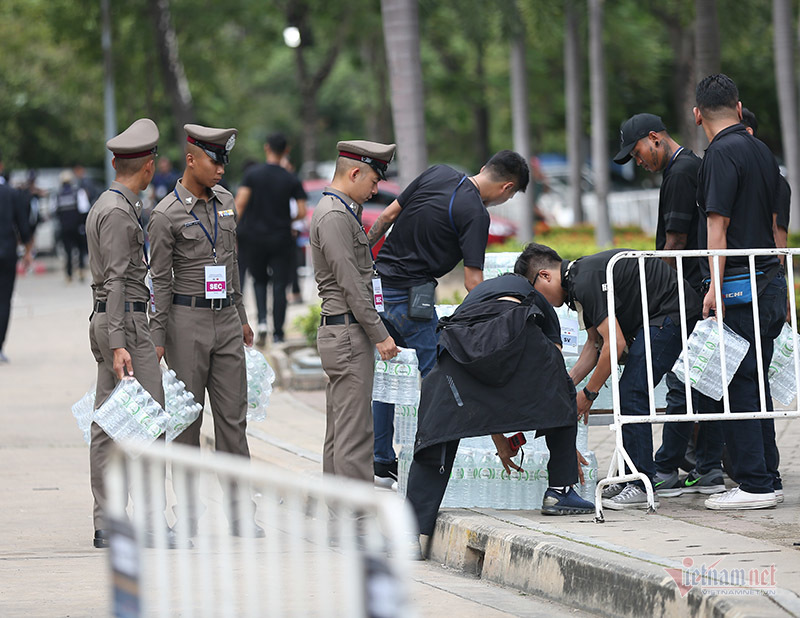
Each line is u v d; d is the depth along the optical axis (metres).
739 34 64.00
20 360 43.34
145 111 121.38
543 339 18.06
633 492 19.09
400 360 20.61
